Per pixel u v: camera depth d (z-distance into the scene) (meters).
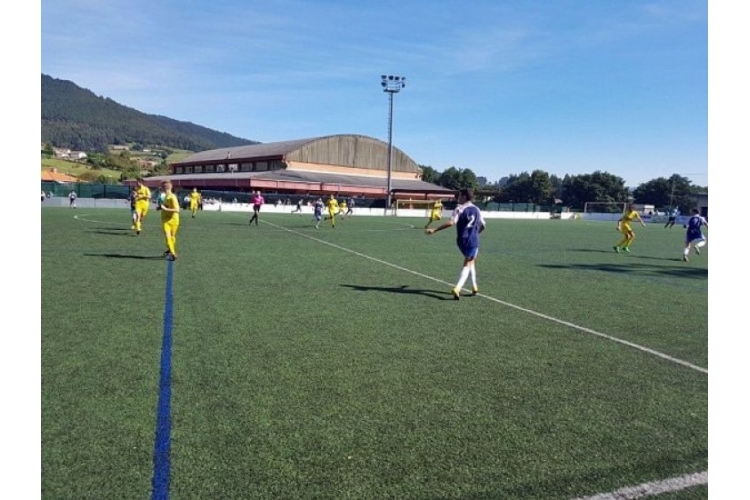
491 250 18.48
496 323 7.11
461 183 100.50
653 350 6.02
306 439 3.57
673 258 17.69
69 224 22.66
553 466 3.33
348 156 77.94
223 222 29.30
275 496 2.90
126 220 26.58
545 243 22.62
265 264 12.25
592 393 4.62
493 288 10.04
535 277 11.79
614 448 3.60
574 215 66.69
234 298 8.12
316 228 27.11
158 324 6.39
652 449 3.60
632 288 10.59
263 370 4.89
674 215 48.44
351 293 8.91
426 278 10.88
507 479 3.16
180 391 4.32
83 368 4.77
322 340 5.95
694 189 89.12
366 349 5.66
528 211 68.06
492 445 3.58
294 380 4.66
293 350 5.54
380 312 7.51
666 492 3.09
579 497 3.00
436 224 34.53
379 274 11.26
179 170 98.50
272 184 58.22
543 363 5.43
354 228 28.47
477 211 8.62
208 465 3.20
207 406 4.04
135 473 3.09
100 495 2.87
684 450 3.59
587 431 3.85
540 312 7.92
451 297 8.88
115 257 12.41
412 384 4.67
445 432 3.75
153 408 3.97
